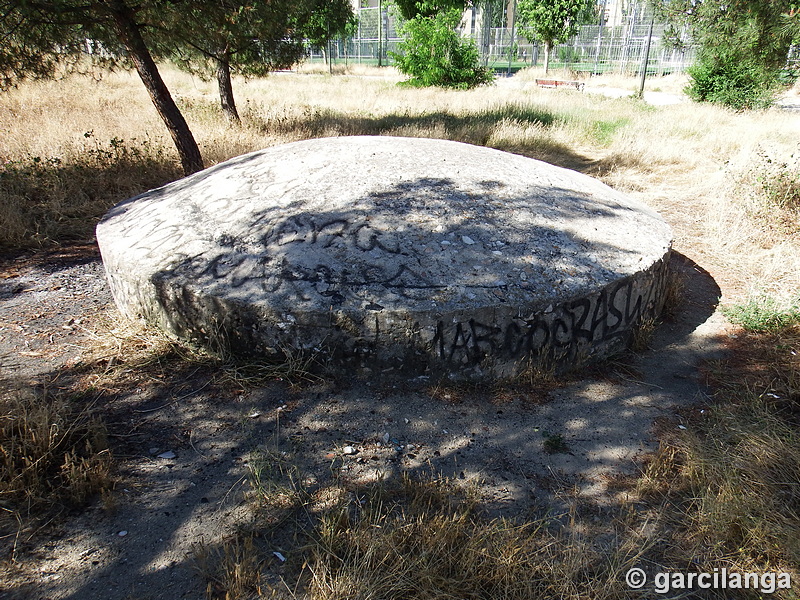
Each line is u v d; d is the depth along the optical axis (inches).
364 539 87.0
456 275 127.6
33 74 299.0
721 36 362.3
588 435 115.9
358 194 152.3
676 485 102.0
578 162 378.6
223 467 105.4
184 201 165.3
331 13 470.9
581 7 1010.7
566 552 87.2
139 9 274.4
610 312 135.6
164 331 140.3
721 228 236.1
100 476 98.7
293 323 124.0
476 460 108.3
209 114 454.0
